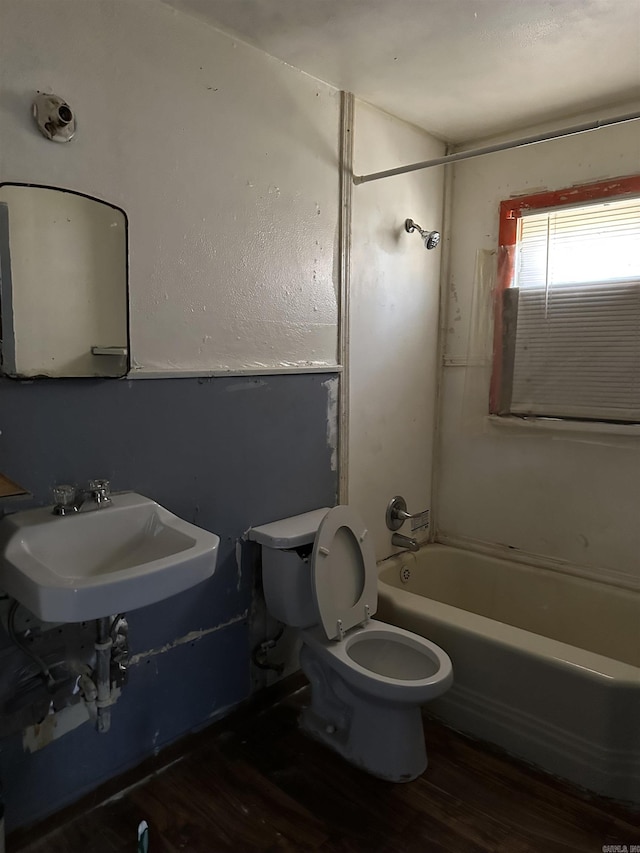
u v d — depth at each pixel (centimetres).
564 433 257
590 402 248
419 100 232
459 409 290
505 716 195
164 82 166
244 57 187
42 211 145
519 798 174
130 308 165
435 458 299
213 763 188
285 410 214
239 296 194
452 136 271
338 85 218
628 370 237
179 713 190
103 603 117
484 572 281
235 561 203
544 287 256
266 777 182
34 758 156
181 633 188
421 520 295
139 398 170
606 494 248
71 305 152
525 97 229
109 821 163
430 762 189
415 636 194
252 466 204
